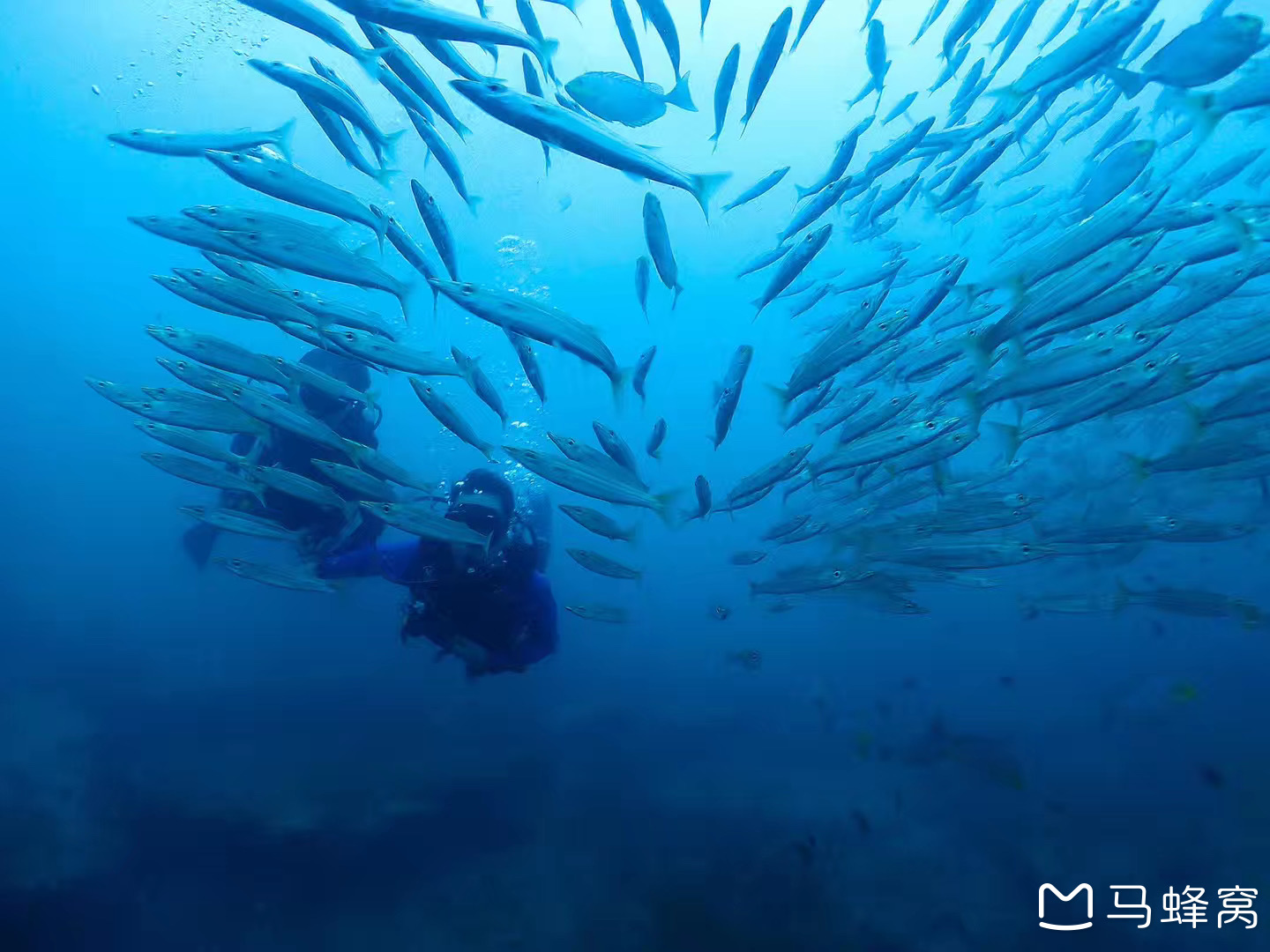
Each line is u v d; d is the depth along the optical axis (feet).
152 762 25.99
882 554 16.25
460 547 15.39
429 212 10.28
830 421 18.29
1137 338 10.50
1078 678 35.68
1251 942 15.65
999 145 13.91
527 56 12.34
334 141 10.95
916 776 25.35
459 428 12.01
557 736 31.24
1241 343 12.09
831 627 49.37
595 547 68.03
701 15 9.95
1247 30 9.57
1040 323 11.10
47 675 38.93
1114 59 13.01
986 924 16.94
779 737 30.86
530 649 16.61
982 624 46.55
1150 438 23.27
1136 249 10.21
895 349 17.22
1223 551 43.19
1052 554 16.62
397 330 12.49
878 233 21.16
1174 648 37.11
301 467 18.22
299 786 23.70
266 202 57.67
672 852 20.08
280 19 9.03
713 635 51.01
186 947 16.49
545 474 11.54
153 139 10.38
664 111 9.95
